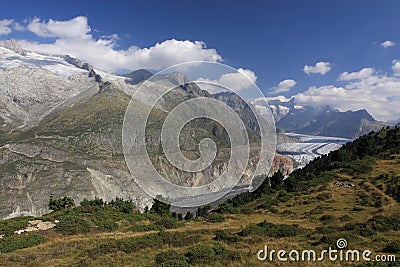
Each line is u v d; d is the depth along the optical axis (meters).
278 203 63.31
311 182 73.94
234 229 37.75
